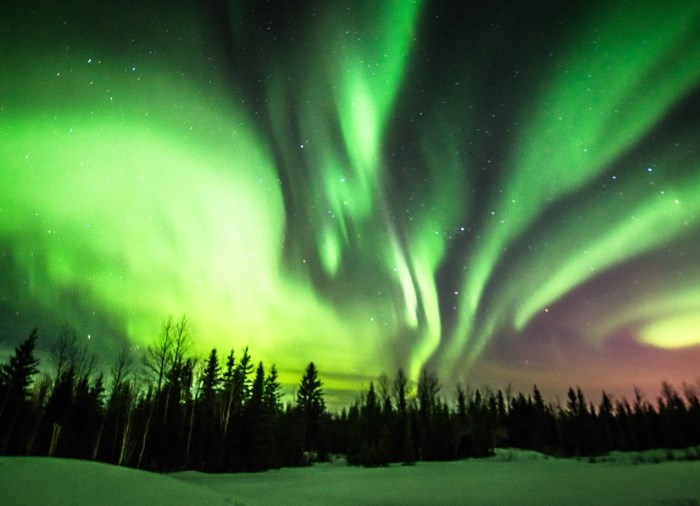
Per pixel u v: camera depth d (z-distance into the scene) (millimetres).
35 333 36719
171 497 10773
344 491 19812
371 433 56469
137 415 38438
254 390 49000
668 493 15359
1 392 33906
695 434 62188
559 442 60156
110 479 10992
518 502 14953
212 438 42094
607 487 18016
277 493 18828
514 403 70625
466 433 54438
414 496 17672
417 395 59312
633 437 61312
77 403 37281
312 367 71312
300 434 59406
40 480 9781
